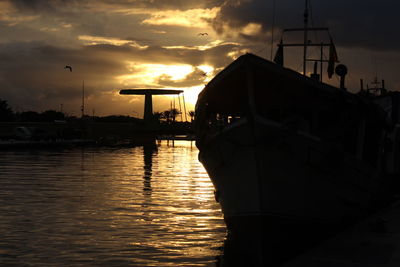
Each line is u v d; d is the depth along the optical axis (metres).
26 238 14.75
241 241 12.97
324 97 13.08
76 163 46.88
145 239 14.67
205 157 14.27
